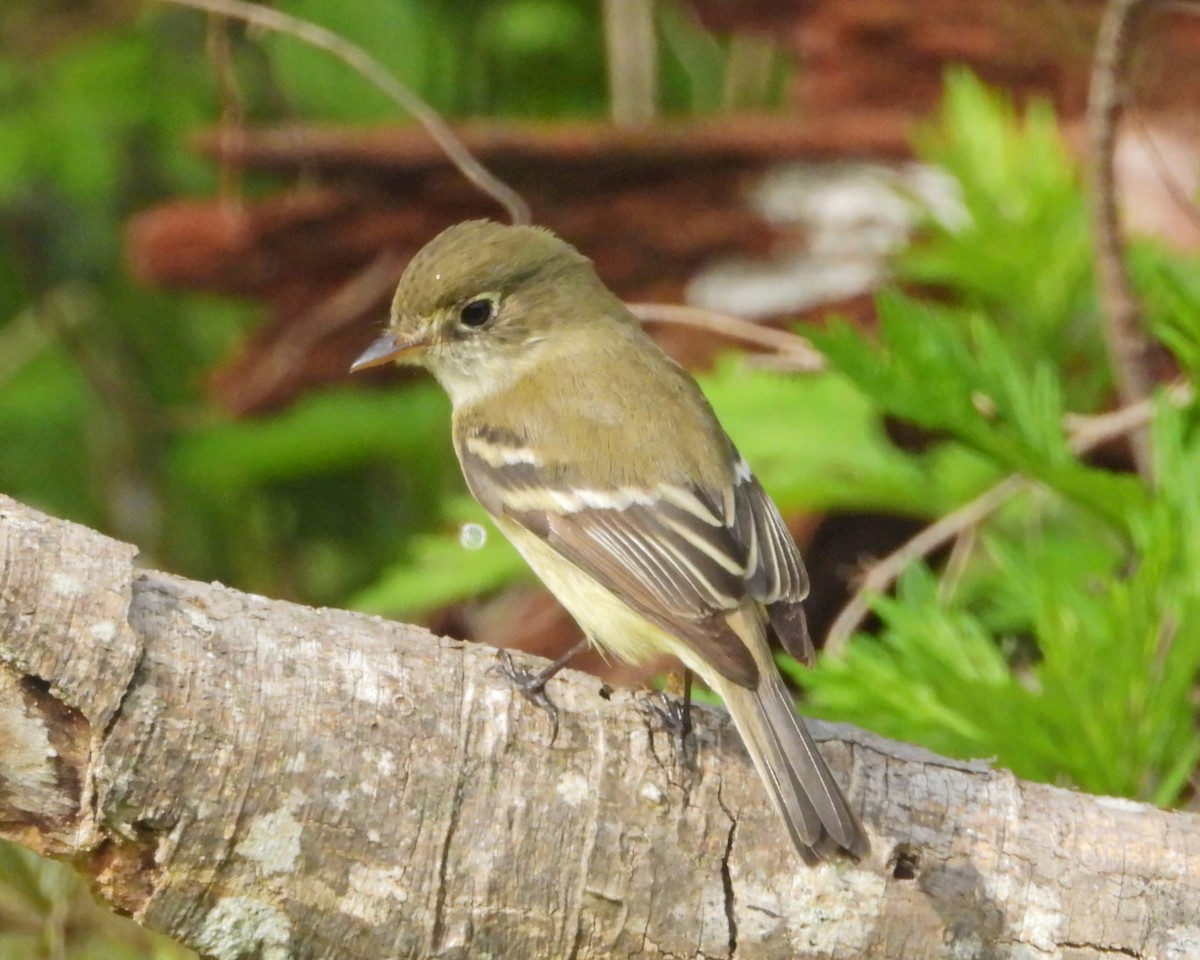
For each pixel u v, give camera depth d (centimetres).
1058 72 1349
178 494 1555
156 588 679
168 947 905
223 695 669
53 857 675
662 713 728
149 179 1564
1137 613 820
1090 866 725
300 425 1440
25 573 648
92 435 1555
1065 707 820
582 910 700
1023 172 1165
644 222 1309
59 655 648
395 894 685
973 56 1352
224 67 1279
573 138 1273
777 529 870
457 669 706
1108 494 916
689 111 1669
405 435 1445
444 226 1320
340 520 1545
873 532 1199
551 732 705
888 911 714
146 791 659
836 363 919
